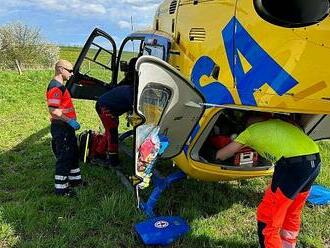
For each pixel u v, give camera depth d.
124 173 6.14
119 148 6.90
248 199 5.67
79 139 6.52
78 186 5.63
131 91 5.68
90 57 6.97
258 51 3.89
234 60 4.11
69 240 4.31
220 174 4.58
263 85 3.89
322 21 3.61
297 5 3.63
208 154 4.74
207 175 4.61
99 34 6.81
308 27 3.64
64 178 5.30
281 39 3.75
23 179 5.93
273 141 3.67
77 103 12.42
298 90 3.76
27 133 8.58
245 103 4.04
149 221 4.52
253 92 3.97
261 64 3.89
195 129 4.39
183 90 4.11
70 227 4.46
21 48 36.59
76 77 6.93
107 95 5.86
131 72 6.24
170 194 5.52
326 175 6.61
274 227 3.73
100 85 7.16
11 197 5.32
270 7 3.78
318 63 3.67
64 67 5.23
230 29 4.16
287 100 3.80
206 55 4.50
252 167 4.68
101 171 6.22
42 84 16.17
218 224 4.88
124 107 5.85
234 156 4.64
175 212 5.09
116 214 4.80
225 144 4.63
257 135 3.73
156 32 5.88
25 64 36.50
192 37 4.80
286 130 3.72
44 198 5.17
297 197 3.92
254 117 4.00
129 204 4.92
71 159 5.36
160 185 4.86
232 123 4.76
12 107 11.38
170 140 4.47
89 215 4.79
